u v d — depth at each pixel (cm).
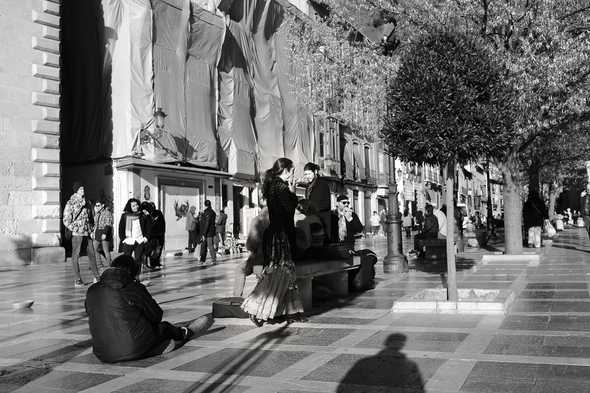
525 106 1289
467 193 6688
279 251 632
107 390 426
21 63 1886
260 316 616
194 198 2480
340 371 452
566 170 3356
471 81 741
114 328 503
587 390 383
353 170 4441
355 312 732
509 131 759
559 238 2727
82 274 1455
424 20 1368
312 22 2397
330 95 2208
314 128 3709
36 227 1886
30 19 1919
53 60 1966
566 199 6562
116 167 2211
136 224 1346
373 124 1852
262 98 3130
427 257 1606
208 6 2694
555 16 1351
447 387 401
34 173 1895
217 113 2731
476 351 501
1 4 1838
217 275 1343
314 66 2288
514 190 1517
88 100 2281
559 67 1284
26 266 1755
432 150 741
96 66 2269
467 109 726
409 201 5281
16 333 666
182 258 2061
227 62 2842
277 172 654
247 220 2916
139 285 533
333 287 891
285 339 580
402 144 790
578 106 1378
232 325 661
